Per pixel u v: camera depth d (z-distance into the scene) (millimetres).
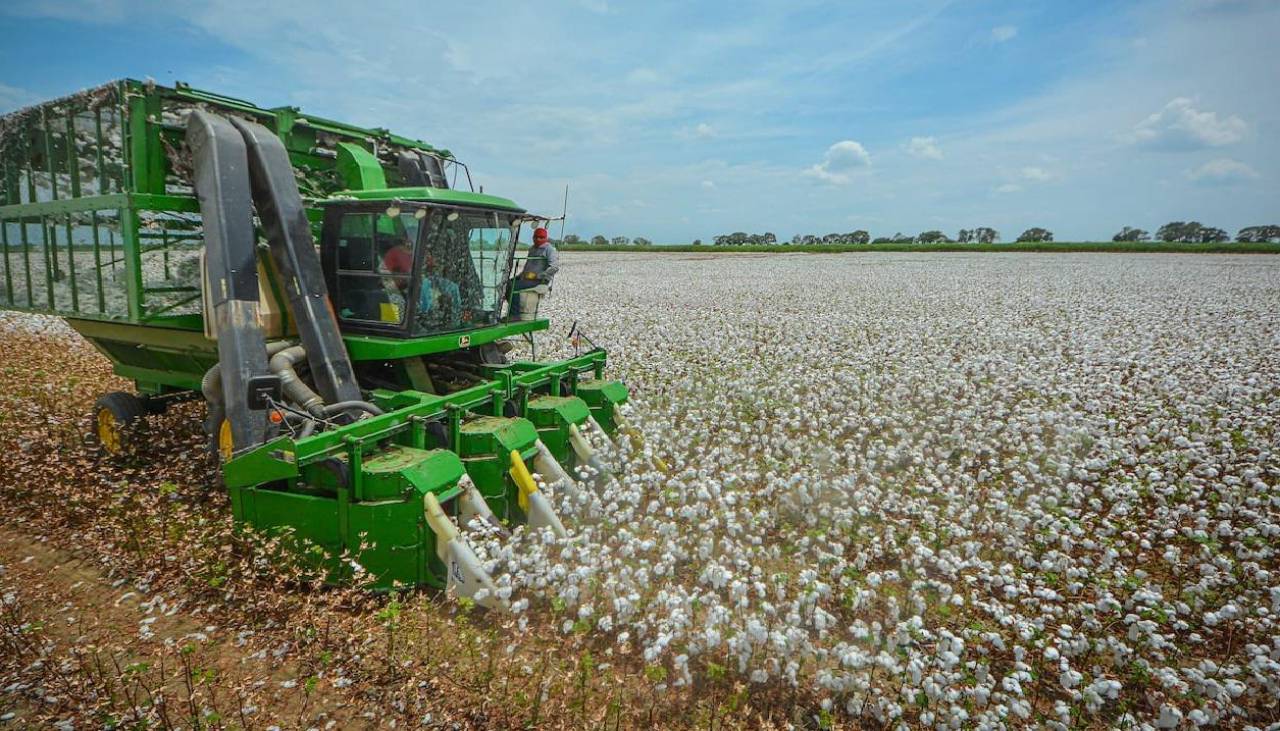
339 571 5168
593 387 8164
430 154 8992
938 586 4934
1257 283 28281
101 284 6738
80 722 3795
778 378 10938
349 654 4402
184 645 4492
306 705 3996
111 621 4773
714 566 4727
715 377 11312
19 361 11773
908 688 4031
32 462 7117
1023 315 19578
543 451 6457
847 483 6445
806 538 5473
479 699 3992
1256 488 6590
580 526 5926
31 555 5645
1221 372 11531
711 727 3754
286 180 6195
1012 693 4188
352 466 5035
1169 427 8516
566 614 4930
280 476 4934
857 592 4617
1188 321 17812
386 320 6641
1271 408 9383
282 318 6383
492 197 7297
